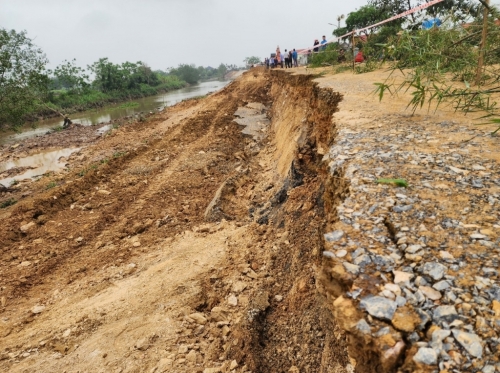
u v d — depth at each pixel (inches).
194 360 167.5
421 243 78.1
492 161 111.8
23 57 517.7
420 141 135.3
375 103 210.5
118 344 183.9
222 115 689.0
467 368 51.9
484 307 60.9
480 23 187.2
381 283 69.1
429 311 61.7
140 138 657.6
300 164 274.4
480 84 201.5
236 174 386.0
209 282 223.3
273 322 173.9
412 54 159.3
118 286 236.8
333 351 124.8
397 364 56.5
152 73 2652.6
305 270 185.5
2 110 494.0
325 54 627.5
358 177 112.1
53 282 258.1
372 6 848.9
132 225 328.2
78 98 1697.8
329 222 99.0
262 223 276.7
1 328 211.9
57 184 450.6
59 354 183.6
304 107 386.6
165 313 202.4
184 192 388.8
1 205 399.9
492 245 75.0
